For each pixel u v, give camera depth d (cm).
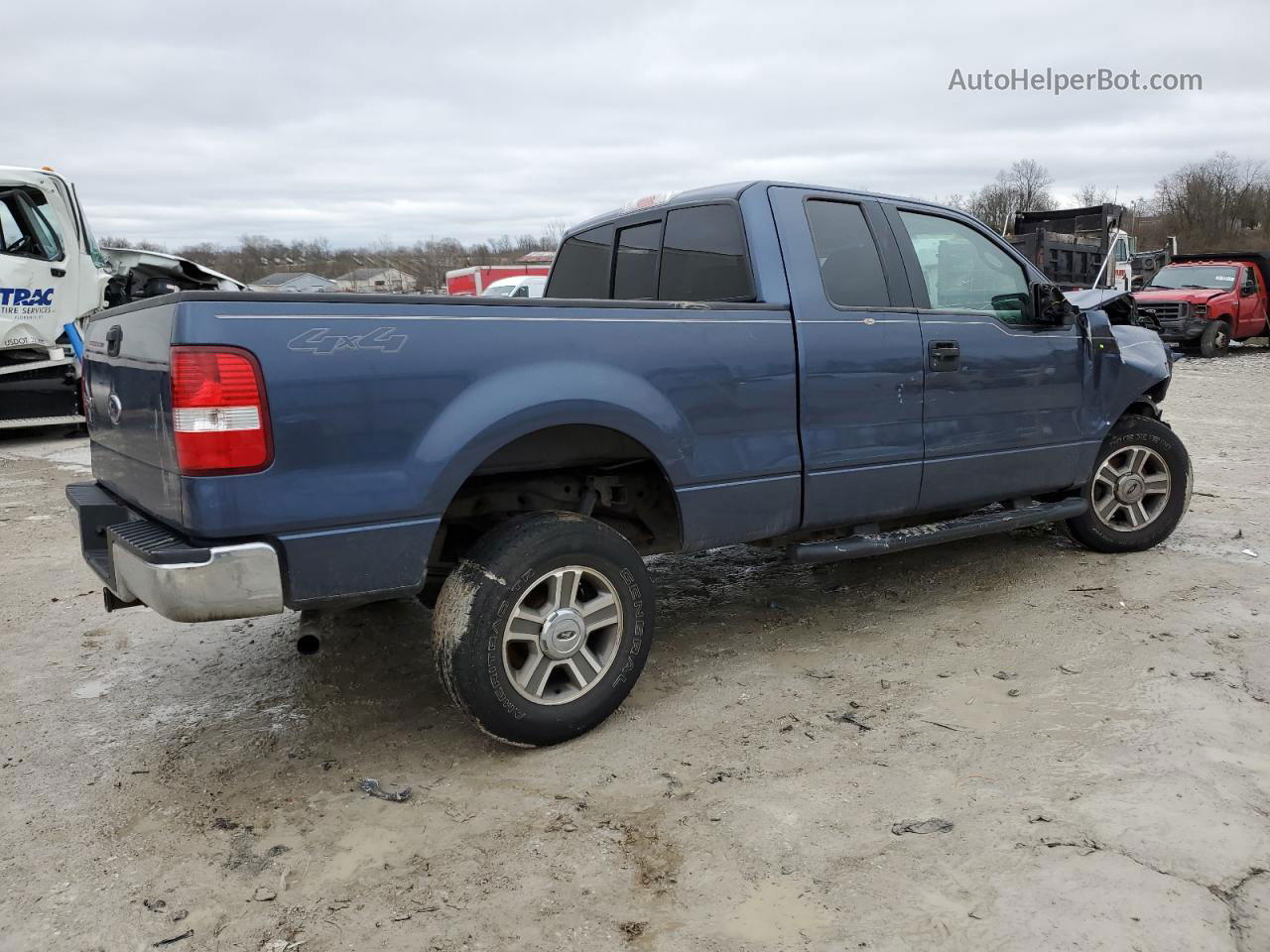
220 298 256
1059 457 466
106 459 344
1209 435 955
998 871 241
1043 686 352
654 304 331
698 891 240
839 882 240
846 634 418
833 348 373
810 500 375
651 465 366
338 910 238
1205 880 235
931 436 409
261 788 300
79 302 1087
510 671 304
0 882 253
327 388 268
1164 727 315
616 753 314
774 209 377
